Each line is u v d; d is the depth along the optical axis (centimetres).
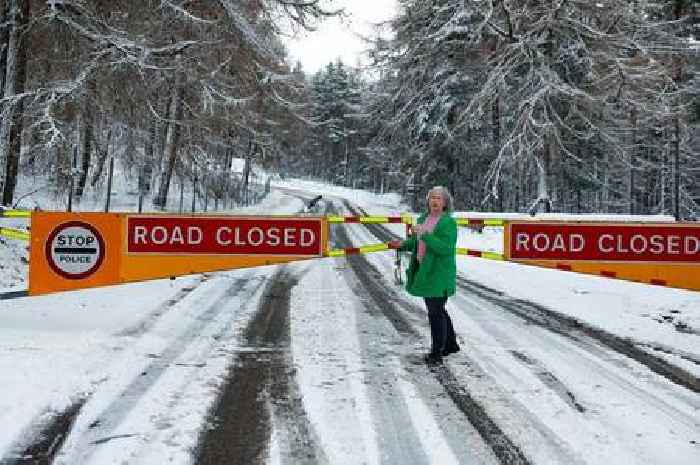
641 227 648
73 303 713
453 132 2808
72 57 1205
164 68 1126
